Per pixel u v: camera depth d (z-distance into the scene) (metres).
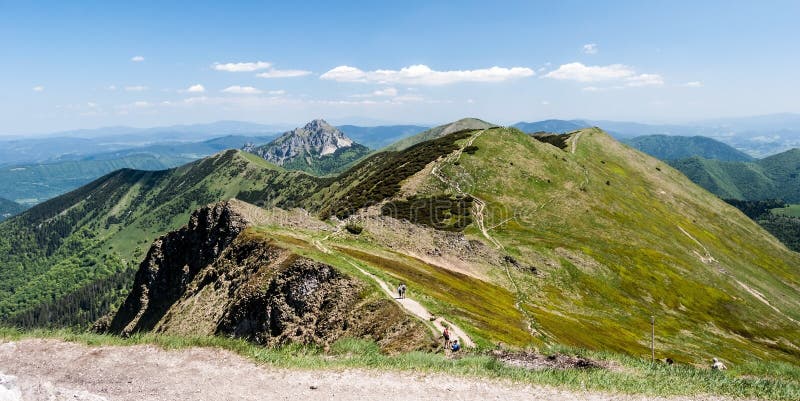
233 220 79.12
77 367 24.66
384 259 63.97
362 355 28.36
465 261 84.44
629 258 110.88
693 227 160.00
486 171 137.00
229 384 22.83
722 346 83.31
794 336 100.50
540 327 59.53
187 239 88.94
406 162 152.25
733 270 134.50
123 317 96.56
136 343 27.84
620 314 86.38
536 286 85.19
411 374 24.14
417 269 64.69
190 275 83.88
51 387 21.23
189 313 61.81
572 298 85.81
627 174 187.88
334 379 23.41
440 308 46.09
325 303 46.72
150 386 22.56
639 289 99.38
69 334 29.12
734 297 113.31
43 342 27.95
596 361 29.14
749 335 97.69
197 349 27.08
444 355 30.30
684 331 87.38
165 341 27.81
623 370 27.19
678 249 131.25
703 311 101.56
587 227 122.69
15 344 27.42
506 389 22.66
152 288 92.81
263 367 24.78
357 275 48.69
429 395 21.75
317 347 41.25
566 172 150.25
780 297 127.81
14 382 20.81
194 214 89.81
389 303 42.12
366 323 41.00
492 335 41.25
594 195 142.12
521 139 161.25
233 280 60.50
